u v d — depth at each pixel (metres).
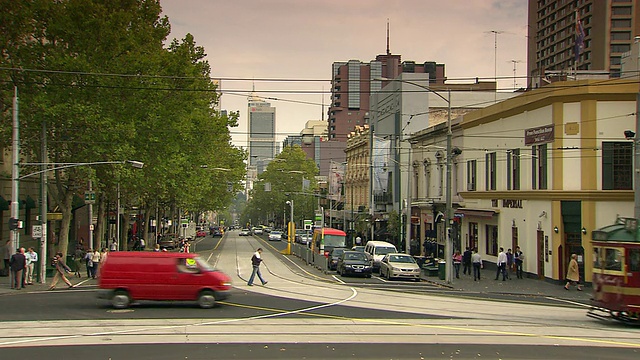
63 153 36.38
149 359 13.13
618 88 31.47
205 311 20.61
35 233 31.81
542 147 34.47
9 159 38.94
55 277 28.80
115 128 33.34
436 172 52.91
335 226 93.69
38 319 18.58
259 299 24.27
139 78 34.12
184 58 36.47
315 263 44.62
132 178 36.75
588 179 31.61
